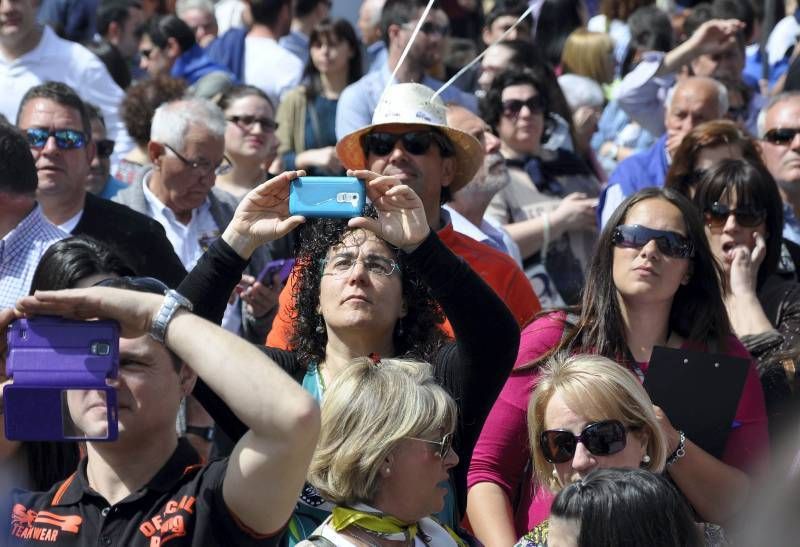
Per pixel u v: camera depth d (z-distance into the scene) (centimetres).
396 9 2917
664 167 2475
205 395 1352
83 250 1448
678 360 1549
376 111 1862
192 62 3509
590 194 2545
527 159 2512
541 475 1409
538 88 2514
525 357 1600
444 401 1236
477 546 1366
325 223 1453
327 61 3091
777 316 1941
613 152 3167
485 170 2158
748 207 1944
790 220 2470
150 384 1122
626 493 1106
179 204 2175
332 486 1220
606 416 1358
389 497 1222
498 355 1327
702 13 3622
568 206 2355
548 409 1380
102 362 1010
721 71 3122
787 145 2445
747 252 1930
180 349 1016
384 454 1205
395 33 2916
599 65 3275
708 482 1519
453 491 1359
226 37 3622
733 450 1599
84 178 1984
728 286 1950
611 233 1642
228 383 999
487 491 1527
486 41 3569
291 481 1019
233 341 1016
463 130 1959
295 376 1456
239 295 2003
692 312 1656
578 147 2709
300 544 1209
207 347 1007
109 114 2864
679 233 1622
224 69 3503
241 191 2478
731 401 1541
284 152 3033
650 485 1115
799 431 1608
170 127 2148
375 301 1414
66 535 1117
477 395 1345
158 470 1137
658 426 1383
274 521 1039
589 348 1620
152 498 1117
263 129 2492
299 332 1474
